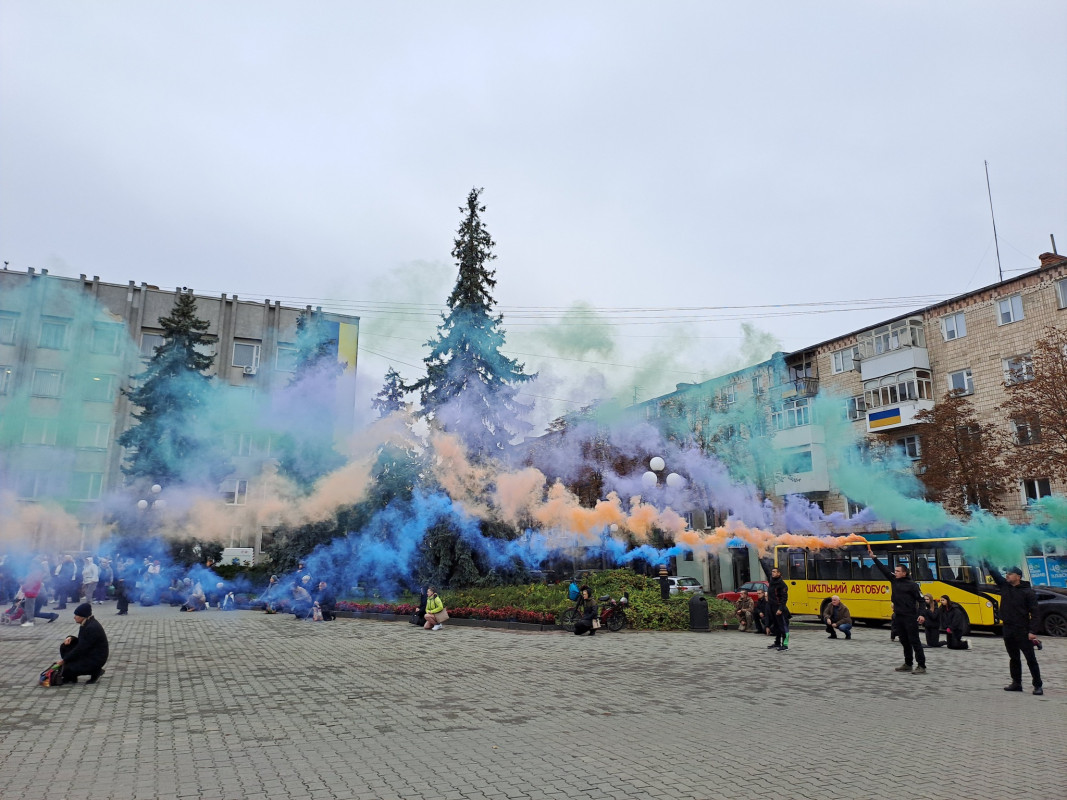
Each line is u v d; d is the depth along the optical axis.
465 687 9.91
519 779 5.66
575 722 7.73
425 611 19.69
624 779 5.68
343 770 5.85
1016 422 24.09
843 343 35.66
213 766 5.94
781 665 12.45
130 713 8.02
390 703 8.72
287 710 8.25
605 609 18.45
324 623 20.30
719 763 6.17
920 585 20.92
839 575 23.19
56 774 5.68
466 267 27.44
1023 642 9.71
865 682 10.63
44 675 9.68
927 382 31.70
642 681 10.58
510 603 20.53
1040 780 5.74
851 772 5.93
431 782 5.55
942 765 6.15
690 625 19.06
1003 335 29.44
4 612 20.20
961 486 24.36
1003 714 8.30
